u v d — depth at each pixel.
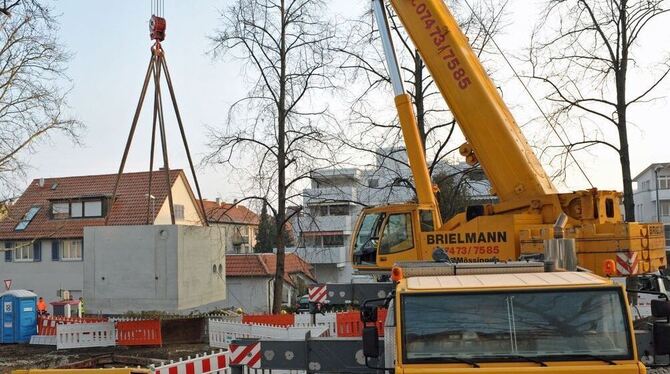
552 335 5.23
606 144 17.36
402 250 12.35
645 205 58.69
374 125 19.31
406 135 12.65
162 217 40.88
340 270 47.06
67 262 40.59
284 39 19.50
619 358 5.11
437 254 8.82
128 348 16.28
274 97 19.52
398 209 12.48
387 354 6.20
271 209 19.56
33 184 45.59
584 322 5.24
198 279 14.49
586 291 5.34
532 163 11.62
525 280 5.71
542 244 10.91
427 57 11.98
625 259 10.73
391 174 25.89
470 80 11.68
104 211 40.94
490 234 11.46
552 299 5.34
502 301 5.38
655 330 5.29
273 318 16.89
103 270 14.24
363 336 5.65
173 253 13.79
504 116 11.67
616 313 5.24
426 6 12.02
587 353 5.14
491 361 5.18
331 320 16.12
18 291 18.95
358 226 13.30
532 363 5.14
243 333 15.57
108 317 17.77
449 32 11.85
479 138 11.62
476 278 5.98
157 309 13.80
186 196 44.38
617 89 17.39
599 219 11.06
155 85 14.09
